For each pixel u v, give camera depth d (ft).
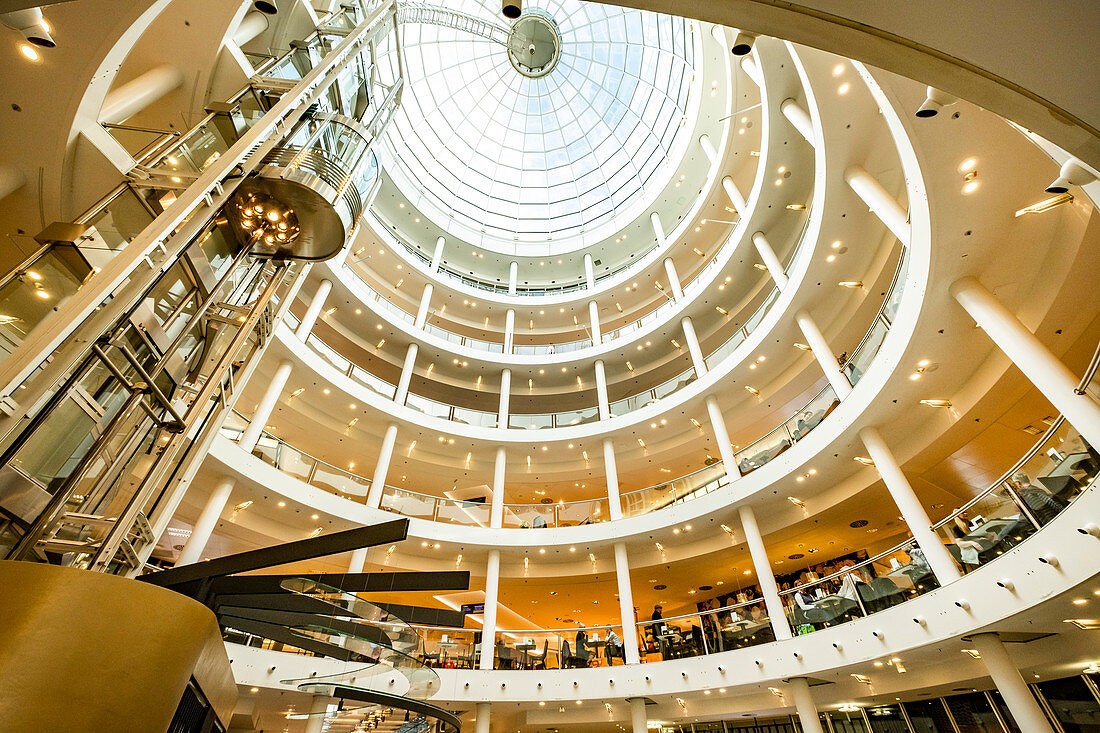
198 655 10.98
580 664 50.42
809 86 39.06
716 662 45.14
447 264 104.27
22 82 18.53
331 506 53.57
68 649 8.77
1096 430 24.17
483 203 107.65
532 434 71.67
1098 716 35.29
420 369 85.92
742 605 46.93
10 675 8.10
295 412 63.72
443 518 60.75
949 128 25.61
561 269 105.19
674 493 59.36
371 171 31.55
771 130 55.11
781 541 57.67
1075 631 32.27
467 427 70.85
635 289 90.43
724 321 77.00
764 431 68.90
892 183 43.91
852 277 52.29
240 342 26.12
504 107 104.42
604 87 98.12
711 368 67.82
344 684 27.27
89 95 19.15
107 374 18.26
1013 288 33.14
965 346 36.24
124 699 9.18
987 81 9.31
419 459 72.54
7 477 15.06
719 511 53.83
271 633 22.91
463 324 95.20
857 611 38.24
